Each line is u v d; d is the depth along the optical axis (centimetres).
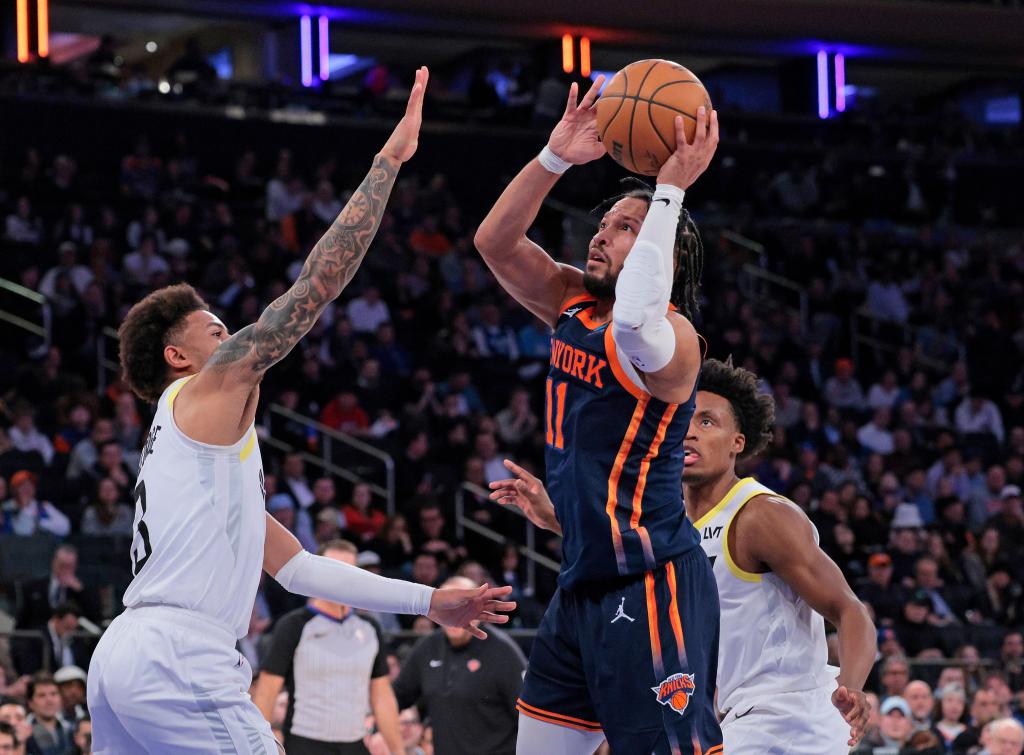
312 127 1959
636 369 317
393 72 2522
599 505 319
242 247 1695
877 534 1329
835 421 1598
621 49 2308
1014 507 1405
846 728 390
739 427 392
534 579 1220
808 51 2317
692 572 327
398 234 1755
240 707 312
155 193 1750
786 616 384
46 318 1431
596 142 343
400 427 1391
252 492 320
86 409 1227
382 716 638
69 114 1828
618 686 321
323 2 2069
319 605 634
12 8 2095
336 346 1497
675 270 340
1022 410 1775
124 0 2064
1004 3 2297
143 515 315
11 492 1088
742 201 2095
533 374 1566
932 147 2273
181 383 324
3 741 632
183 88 1956
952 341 1903
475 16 2116
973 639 1142
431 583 1053
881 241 2078
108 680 306
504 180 2030
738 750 377
